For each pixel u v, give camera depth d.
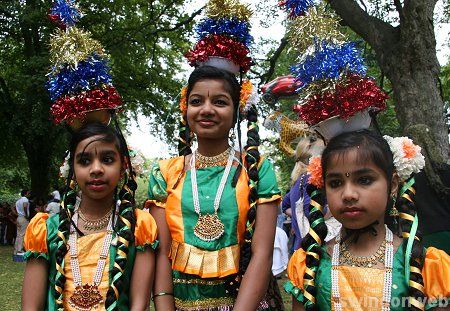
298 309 2.49
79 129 2.94
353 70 2.52
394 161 2.45
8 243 16.62
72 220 2.83
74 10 3.10
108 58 3.09
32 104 15.95
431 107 7.45
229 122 2.88
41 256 2.76
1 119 17.44
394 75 7.76
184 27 16.12
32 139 16.34
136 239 2.78
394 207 2.58
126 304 2.74
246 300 2.60
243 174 2.88
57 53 2.96
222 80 2.84
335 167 2.33
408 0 7.62
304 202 3.74
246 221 2.78
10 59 19.05
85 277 2.71
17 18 17.02
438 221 3.46
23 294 2.74
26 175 27.83
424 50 7.54
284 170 12.70
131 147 3.12
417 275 2.25
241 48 2.99
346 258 2.41
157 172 3.00
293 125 4.42
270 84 4.62
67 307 2.68
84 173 2.76
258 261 2.69
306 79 2.59
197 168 2.94
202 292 2.74
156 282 2.81
